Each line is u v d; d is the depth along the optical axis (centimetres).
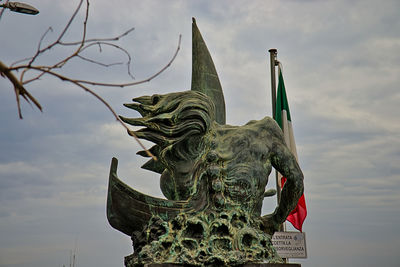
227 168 1177
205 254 1087
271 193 1398
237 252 1091
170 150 1176
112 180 1161
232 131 1223
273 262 1134
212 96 1334
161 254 1092
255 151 1208
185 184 1170
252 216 1195
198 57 1362
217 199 1145
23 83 498
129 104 1202
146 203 1149
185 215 1138
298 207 1814
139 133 1170
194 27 1390
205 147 1192
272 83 2023
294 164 1249
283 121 1964
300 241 1741
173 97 1194
